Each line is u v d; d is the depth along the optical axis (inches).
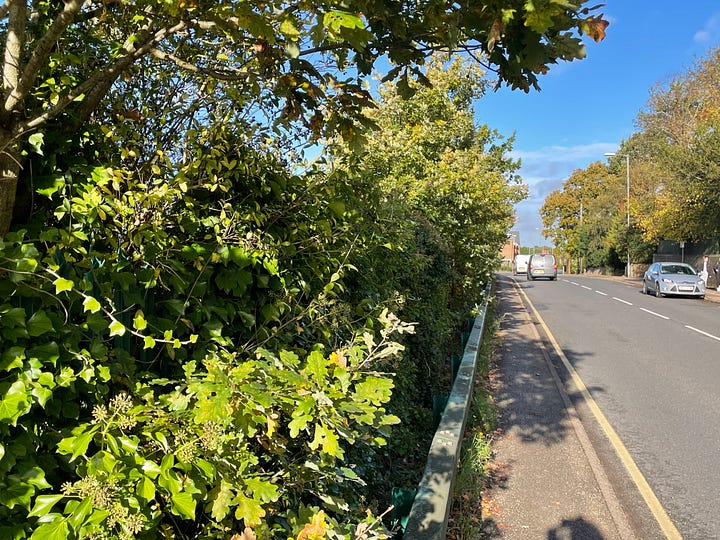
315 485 89.7
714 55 1071.6
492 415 254.1
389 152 307.9
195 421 57.5
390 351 87.9
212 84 106.1
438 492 138.6
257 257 95.7
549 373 357.1
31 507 54.7
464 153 464.8
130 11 94.3
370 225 153.7
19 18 65.1
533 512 171.8
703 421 259.6
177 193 79.4
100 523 51.8
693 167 913.5
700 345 457.1
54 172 74.2
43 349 58.1
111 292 72.7
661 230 1202.0
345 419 69.1
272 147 117.6
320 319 110.3
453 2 74.3
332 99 92.4
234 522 76.9
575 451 220.7
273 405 67.1
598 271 2246.6
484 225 531.2
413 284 241.4
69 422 65.4
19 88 63.0
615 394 306.8
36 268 59.9
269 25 67.6
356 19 59.9
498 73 82.7
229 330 97.1
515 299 911.0
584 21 69.5
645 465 209.0
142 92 107.0
